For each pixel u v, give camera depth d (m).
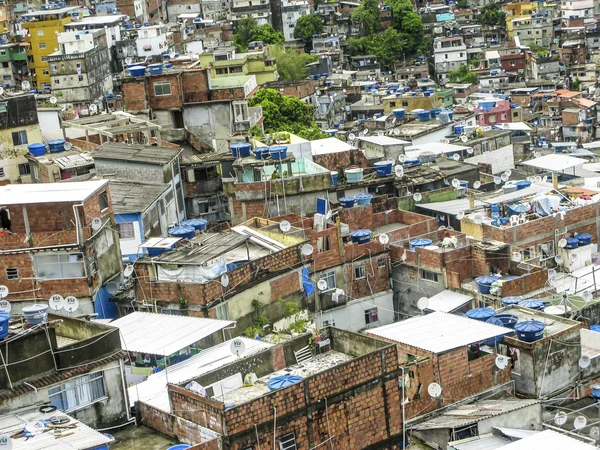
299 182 95.38
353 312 85.38
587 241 89.62
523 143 138.12
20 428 52.91
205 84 120.94
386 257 87.19
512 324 70.25
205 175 101.12
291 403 55.50
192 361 64.12
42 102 147.00
